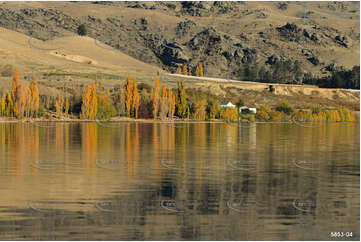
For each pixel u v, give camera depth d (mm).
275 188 58969
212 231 42750
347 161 83562
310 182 63031
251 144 113250
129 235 41438
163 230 42656
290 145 112062
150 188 58125
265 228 43656
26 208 48375
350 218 46750
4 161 78625
